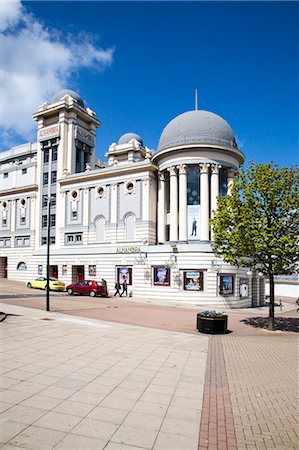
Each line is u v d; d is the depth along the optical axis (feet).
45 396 23.41
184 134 122.11
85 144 163.63
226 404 23.98
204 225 115.85
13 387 24.76
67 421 19.83
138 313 76.18
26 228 160.15
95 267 131.03
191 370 32.32
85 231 139.23
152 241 127.54
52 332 46.06
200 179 119.55
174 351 40.06
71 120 155.94
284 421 21.42
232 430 19.94
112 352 37.29
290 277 202.49
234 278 109.40
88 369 30.37
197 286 107.04
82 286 112.78
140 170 129.49
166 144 125.49
